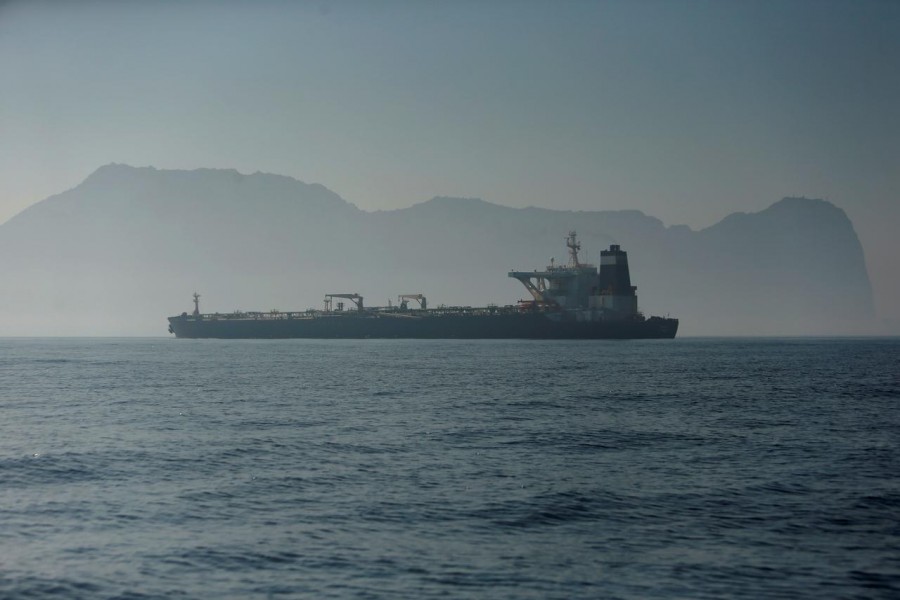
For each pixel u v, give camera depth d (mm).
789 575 27344
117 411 69250
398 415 65625
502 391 87625
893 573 27531
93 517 33625
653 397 81875
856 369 134625
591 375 113312
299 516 33656
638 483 39750
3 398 81625
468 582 26703
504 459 45812
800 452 48719
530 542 30516
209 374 117938
